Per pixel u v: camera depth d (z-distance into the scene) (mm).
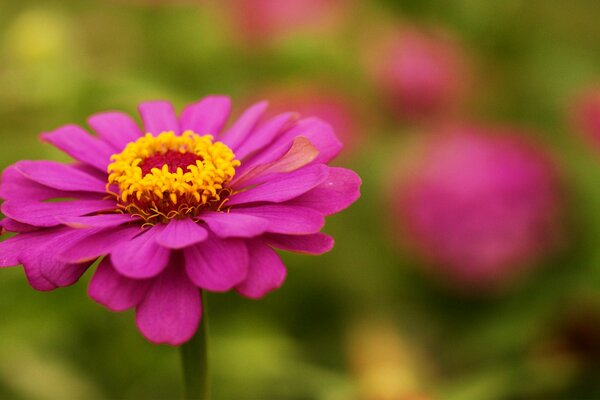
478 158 364
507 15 470
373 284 373
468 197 359
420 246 363
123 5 440
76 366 348
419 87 399
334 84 407
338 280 372
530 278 365
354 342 360
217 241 250
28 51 377
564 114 416
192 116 290
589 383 347
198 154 272
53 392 341
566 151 386
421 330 378
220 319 353
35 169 269
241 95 407
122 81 370
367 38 455
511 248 359
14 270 339
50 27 386
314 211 250
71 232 256
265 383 350
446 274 364
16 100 380
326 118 376
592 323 350
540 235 361
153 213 264
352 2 463
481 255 360
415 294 380
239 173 272
